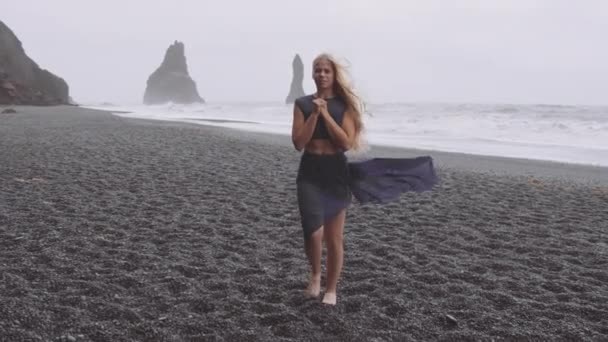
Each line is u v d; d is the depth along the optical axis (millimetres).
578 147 22141
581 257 5680
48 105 70750
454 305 4176
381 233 6500
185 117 50219
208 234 6207
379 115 44844
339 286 4586
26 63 74812
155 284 4469
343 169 3918
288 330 3629
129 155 13414
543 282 4777
